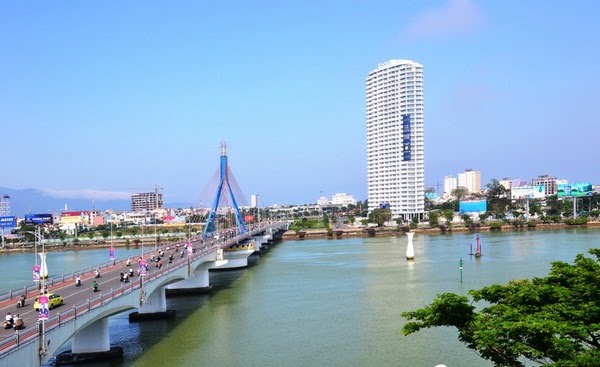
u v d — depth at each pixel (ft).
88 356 232.32
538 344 117.39
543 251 581.53
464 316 133.18
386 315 302.25
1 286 459.32
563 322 116.57
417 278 425.69
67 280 295.07
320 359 227.40
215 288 424.87
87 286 270.26
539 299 131.44
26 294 244.42
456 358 223.10
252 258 652.07
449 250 633.20
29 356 148.25
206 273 402.93
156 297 310.65
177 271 314.96
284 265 561.02
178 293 398.21
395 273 458.09
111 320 309.83
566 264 147.84
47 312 155.74
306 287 409.28
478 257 547.49
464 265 490.08
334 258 604.90
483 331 120.98
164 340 262.47
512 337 119.55
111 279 295.07
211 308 341.00
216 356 234.38
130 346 252.21
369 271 479.00
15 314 201.36
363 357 228.22
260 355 234.99
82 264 629.92
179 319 309.83
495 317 131.75
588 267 140.15
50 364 227.61
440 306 134.10
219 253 431.84
